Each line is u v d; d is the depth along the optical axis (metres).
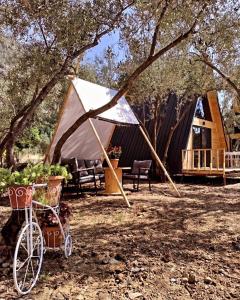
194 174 14.42
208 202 8.58
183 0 5.71
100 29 6.04
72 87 8.80
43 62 6.01
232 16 6.83
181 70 11.63
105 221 6.28
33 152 21.28
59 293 3.28
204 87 12.35
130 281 3.58
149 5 5.71
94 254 4.36
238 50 8.30
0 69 8.37
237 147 24.02
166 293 3.32
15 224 3.94
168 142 14.22
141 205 7.80
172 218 6.56
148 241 5.01
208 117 18.55
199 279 3.66
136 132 16.77
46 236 4.03
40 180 3.78
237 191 11.33
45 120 15.81
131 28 6.27
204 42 6.98
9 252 3.93
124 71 11.81
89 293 3.29
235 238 5.25
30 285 3.39
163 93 12.71
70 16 5.60
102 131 11.48
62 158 10.01
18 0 5.82
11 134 6.34
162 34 8.02
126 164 16.20
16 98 7.57
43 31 6.26
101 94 9.47
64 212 4.30
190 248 4.72
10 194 3.41
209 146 18.36
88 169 9.40
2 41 7.44
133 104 14.52
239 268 4.02
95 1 5.77
